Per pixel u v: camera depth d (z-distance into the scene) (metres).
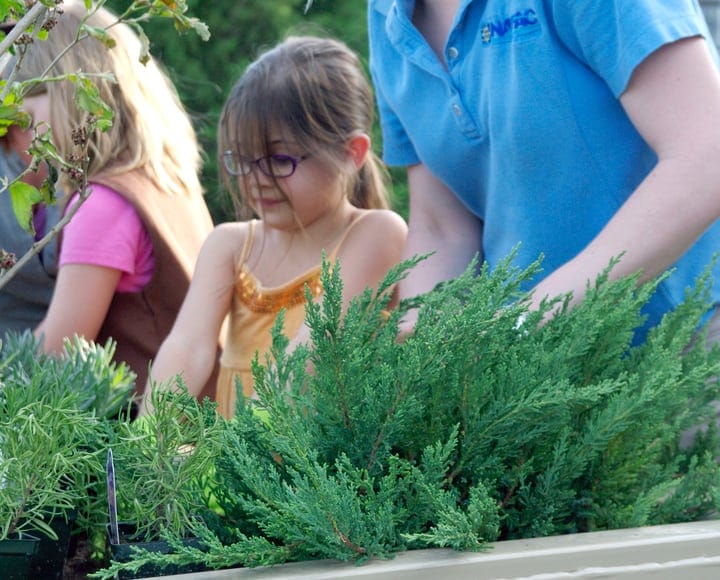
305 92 3.29
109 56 3.64
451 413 1.74
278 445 1.57
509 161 2.60
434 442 1.71
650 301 2.51
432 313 1.78
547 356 1.75
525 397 1.70
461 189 2.87
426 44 2.72
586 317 1.80
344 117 3.40
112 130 3.65
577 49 2.46
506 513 1.72
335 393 1.66
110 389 1.97
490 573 1.49
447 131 2.73
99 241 3.58
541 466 1.76
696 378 1.84
